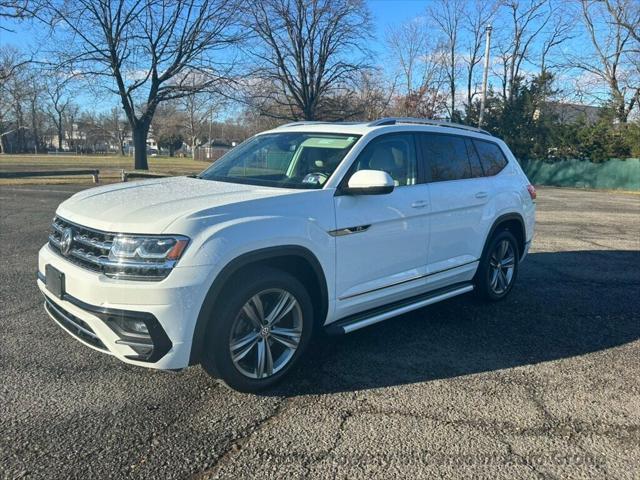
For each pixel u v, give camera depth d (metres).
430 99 43.00
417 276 4.43
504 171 5.69
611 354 4.30
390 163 4.26
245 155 4.58
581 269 7.46
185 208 3.15
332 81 38.97
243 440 2.90
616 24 36.28
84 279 3.03
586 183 32.38
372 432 3.01
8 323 4.54
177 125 92.94
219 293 3.13
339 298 3.80
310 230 3.50
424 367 3.94
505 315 5.26
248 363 3.43
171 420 3.08
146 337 2.94
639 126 30.80
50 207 12.24
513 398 3.48
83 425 2.99
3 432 2.89
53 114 104.31
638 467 2.75
